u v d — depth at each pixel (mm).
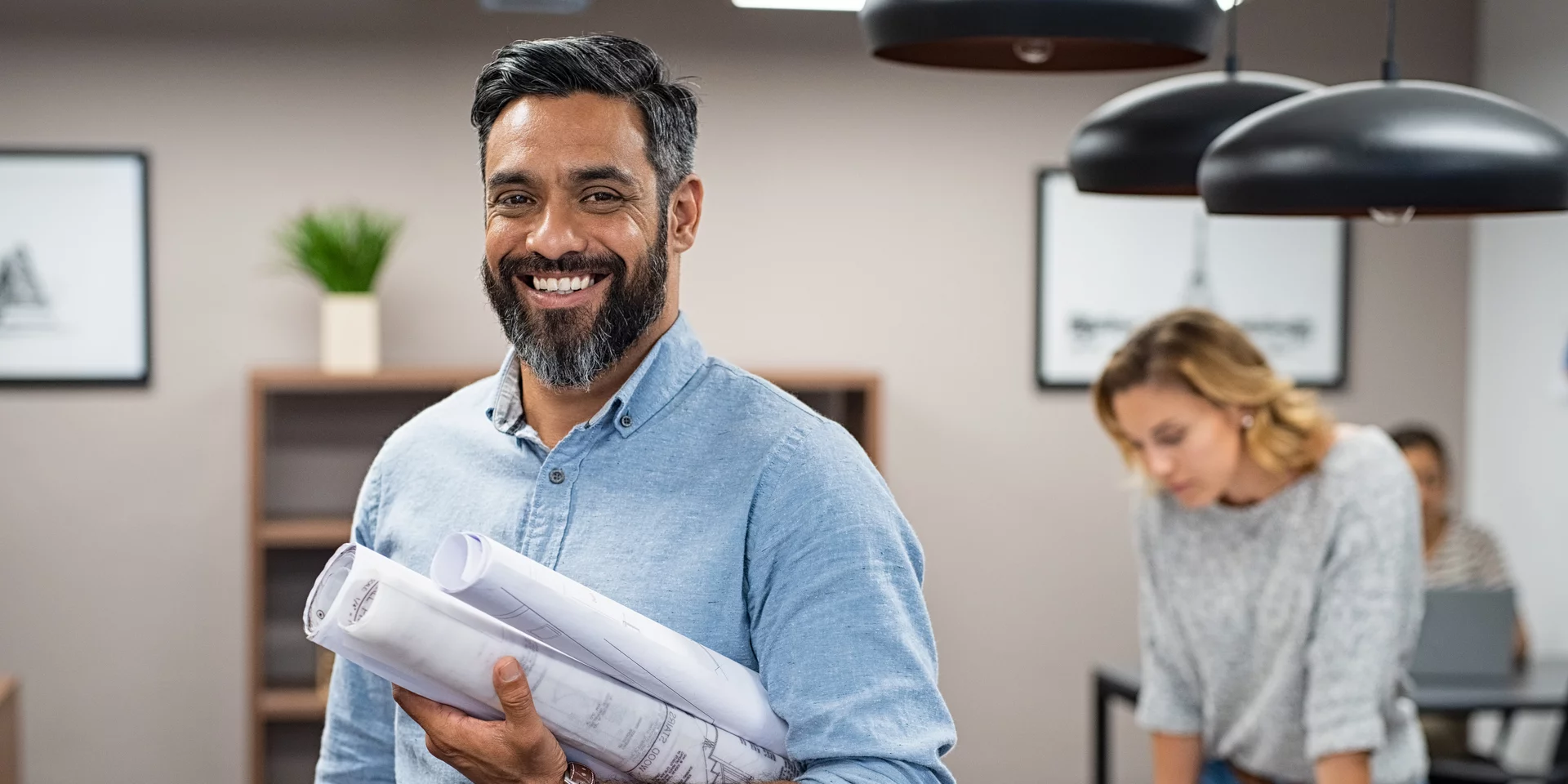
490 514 1332
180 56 3992
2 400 3980
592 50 1224
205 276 4027
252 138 4023
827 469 1248
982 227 4301
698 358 1345
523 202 1231
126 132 3982
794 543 1227
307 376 3840
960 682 4359
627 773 1186
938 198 4281
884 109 4246
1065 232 4324
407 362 4102
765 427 1284
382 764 1465
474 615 1104
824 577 1211
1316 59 4387
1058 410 4355
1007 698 4379
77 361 3996
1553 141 1469
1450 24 4430
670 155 1259
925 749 1188
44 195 3961
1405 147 1449
